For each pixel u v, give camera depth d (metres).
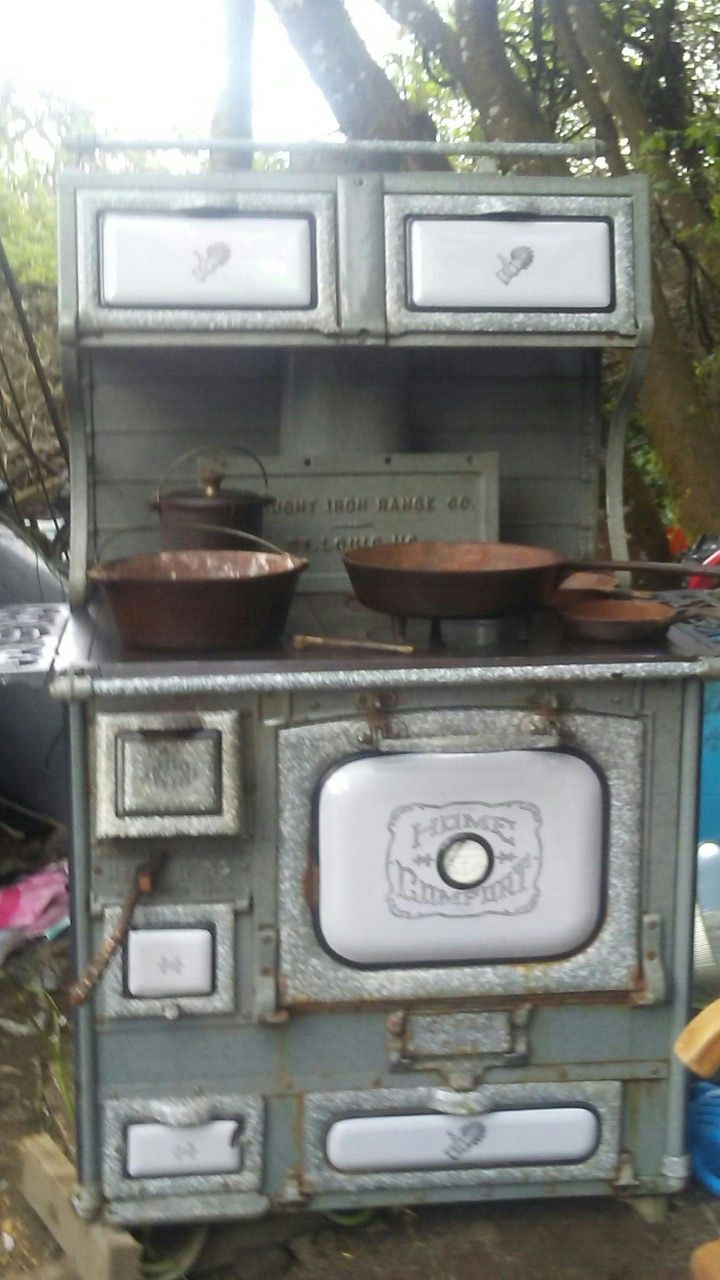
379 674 1.60
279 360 2.17
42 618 2.02
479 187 1.92
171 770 1.58
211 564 1.90
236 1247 1.76
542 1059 1.72
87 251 1.85
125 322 1.86
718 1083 2.00
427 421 2.23
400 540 2.11
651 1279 1.70
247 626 1.72
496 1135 1.73
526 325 1.93
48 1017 2.32
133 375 2.15
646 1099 1.75
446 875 1.66
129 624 1.72
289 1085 1.69
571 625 1.81
